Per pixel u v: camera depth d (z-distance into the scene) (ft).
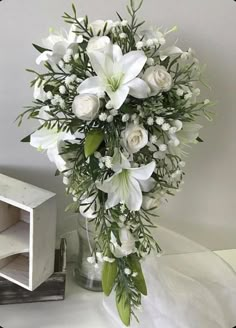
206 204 4.54
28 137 3.35
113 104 2.85
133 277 3.39
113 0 3.69
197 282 4.01
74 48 3.03
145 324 3.75
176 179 3.45
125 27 3.19
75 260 4.35
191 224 4.59
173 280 4.00
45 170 4.12
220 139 4.30
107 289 3.32
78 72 3.03
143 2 3.74
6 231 3.88
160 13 3.79
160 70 2.99
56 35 3.34
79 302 3.97
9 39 3.68
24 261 3.92
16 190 3.63
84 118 2.91
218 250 4.74
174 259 4.19
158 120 2.97
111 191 3.05
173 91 3.14
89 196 3.17
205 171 4.40
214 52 4.00
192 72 3.38
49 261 3.79
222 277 4.08
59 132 3.12
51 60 3.05
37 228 3.53
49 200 3.59
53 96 3.05
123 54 3.12
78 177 3.12
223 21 3.92
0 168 4.06
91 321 3.81
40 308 3.89
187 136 3.29
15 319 3.77
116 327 3.77
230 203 4.58
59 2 3.64
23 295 3.88
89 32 3.19
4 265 3.85
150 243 3.50
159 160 3.24
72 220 4.31
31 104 3.88
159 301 3.83
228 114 4.22
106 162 2.94
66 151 3.09
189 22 3.87
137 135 2.95
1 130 3.93
